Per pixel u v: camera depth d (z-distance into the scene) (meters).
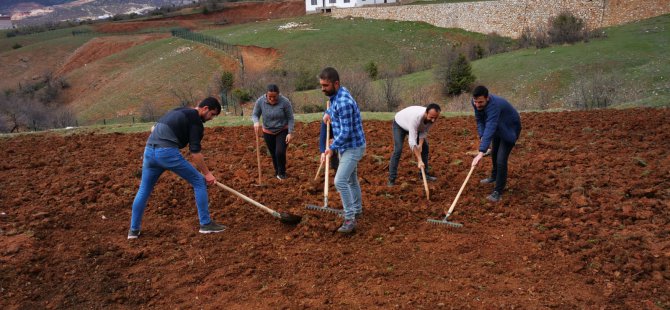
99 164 10.41
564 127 12.42
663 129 11.16
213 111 6.26
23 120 40.53
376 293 5.27
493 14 53.91
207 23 87.88
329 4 75.19
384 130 13.22
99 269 5.88
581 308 4.86
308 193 8.23
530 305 4.94
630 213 6.60
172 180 8.96
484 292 5.20
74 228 6.98
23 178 9.45
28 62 77.94
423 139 8.12
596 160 9.27
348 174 6.39
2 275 5.67
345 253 6.16
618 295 5.01
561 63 35.00
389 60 50.78
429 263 5.86
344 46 54.53
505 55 41.19
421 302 5.07
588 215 6.70
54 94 59.94
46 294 5.43
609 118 13.04
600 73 28.09
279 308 5.07
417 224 6.92
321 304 5.09
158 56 63.06
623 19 44.47
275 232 6.81
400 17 62.81
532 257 5.87
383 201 7.77
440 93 36.38
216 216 7.31
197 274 5.76
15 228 6.84
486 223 6.86
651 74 28.25
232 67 52.25
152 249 6.31
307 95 36.94
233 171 9.59
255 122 8.63
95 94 56.34
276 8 93.62
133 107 48.97
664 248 5.71
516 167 9.20
